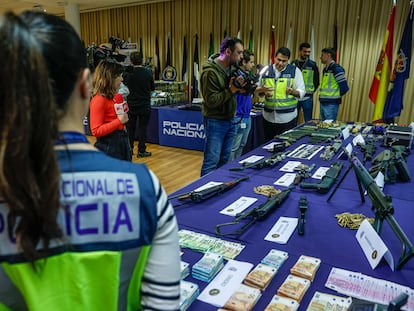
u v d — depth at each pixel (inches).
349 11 198.4
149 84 173.0
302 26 213.2
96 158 18.7
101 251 18.0
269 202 56.6
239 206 58.0
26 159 15.5
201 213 55.6
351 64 204.2
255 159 87.8
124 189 18.4
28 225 16.3
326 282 37.2
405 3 182.5
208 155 110.0
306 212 55.6
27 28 16.1
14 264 17.1
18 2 267.3
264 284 35.8
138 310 21.2
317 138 112.4
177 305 20.5
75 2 263.0
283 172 77.7
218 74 100.9
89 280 18.3
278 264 39.6
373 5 191.8
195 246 44.2
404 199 62.1
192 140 191.9
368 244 42.9
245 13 230.1
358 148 99.6
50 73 16.8
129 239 18.4
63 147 17.6
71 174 17.5
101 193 17.9
